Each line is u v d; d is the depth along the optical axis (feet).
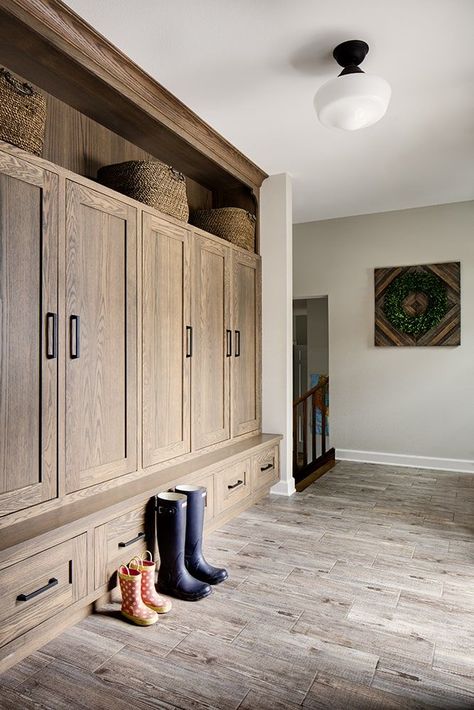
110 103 8.76
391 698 5.49
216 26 7.33
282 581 8.31
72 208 7.38
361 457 17.83
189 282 10.30
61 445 7.13
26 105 6.83
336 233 18.25
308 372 24.82
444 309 16.53
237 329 12.32
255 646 6.45
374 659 6.19
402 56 8.18
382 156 12.46
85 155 9.21
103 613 7.25
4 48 7.14
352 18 7.19
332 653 6.31
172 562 7.87
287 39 7.67
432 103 9.78
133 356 8.63
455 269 16.44
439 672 5.94
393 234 17.34
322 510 12.10
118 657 6.19
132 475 8.57
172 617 7.16
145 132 9.93
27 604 5.91
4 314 6.32
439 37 7.68
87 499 7.52
